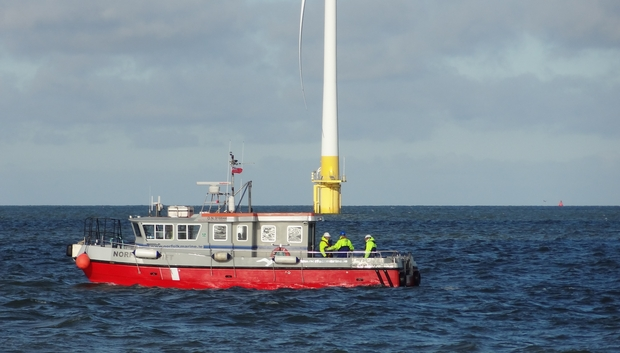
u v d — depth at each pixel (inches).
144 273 5177.2
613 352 3590.1
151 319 4234.7
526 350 3624.5
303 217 5162.4
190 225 5196.9
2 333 3870.6
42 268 6934.1
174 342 3718.0
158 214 5369.1
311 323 4183.1
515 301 5049.2
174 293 4982.8
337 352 3555.6
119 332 3917.3
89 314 4308.6
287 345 3681.1
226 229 5157.5
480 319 4377.5
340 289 5152.6
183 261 5123.0
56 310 4483.3
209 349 3590.1
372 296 4960.6
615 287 5831.7
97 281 5280.5
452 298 5118.1
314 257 5241.1
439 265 7741.1
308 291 5068.9
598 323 4271.7
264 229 5206.7
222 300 4746.6
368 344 3722.9
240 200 5221.5
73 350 3550.7
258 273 5108.3
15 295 5034.5
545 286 5890.8
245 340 3769.7
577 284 6043.3
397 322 4229.8
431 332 4010.8
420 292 5290.4
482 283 6092.5
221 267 5098.4
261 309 4495.6
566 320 4360.2
